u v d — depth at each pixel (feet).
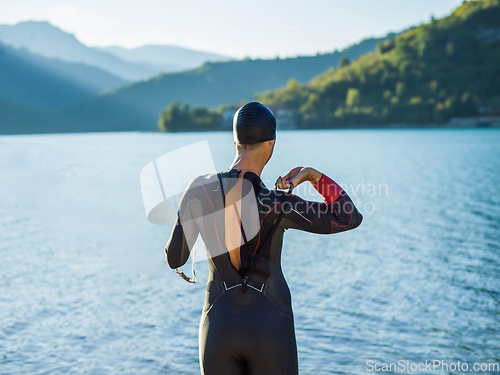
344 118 643.86
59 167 143.02
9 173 124.06
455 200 66.54
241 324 6.24
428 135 369.71
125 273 29.71
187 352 19.06
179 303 24.79
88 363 17.74
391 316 23.24
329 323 22.45
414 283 28.66
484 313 23.47
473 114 583.99
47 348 19.63
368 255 36.01
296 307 24.72
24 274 31.71
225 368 6.30
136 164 152.35
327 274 30.91
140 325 21.49
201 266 32.35
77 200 71.56
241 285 6.41
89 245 39.34
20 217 57.52
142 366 17.63
